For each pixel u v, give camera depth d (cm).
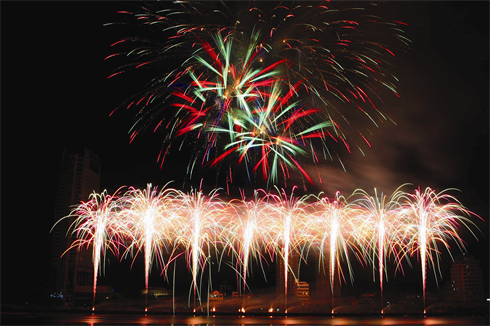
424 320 8931
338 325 7225
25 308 12438
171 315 10081
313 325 7188
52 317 9138
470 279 18600
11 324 7138
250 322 7888
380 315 10219
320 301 19775
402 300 17638
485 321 8644
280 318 9256
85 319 8531
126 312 10600
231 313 10531
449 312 11856
